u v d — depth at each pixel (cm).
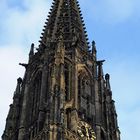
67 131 11888
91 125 12925
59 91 12719
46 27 16750
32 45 15762
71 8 17375
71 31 15900
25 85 14462
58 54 13950
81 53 14950
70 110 12675
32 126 12688
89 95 14025
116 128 13525
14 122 13525
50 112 12088
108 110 13900
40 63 14662
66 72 14012
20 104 14088
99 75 14875
